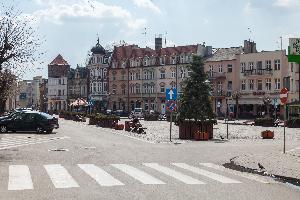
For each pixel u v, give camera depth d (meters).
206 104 30.03
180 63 85.38
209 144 24.97
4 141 25.47
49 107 126.50
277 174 12.73
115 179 11.86
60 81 123.19
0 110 42.12
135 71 93.69
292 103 58.62
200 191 10.16
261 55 72.44
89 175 12.55
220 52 80.62
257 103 72.00
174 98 27.48
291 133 37.56
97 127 45.34
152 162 15.95
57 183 11.15
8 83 38.41
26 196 9.43
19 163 15.27
